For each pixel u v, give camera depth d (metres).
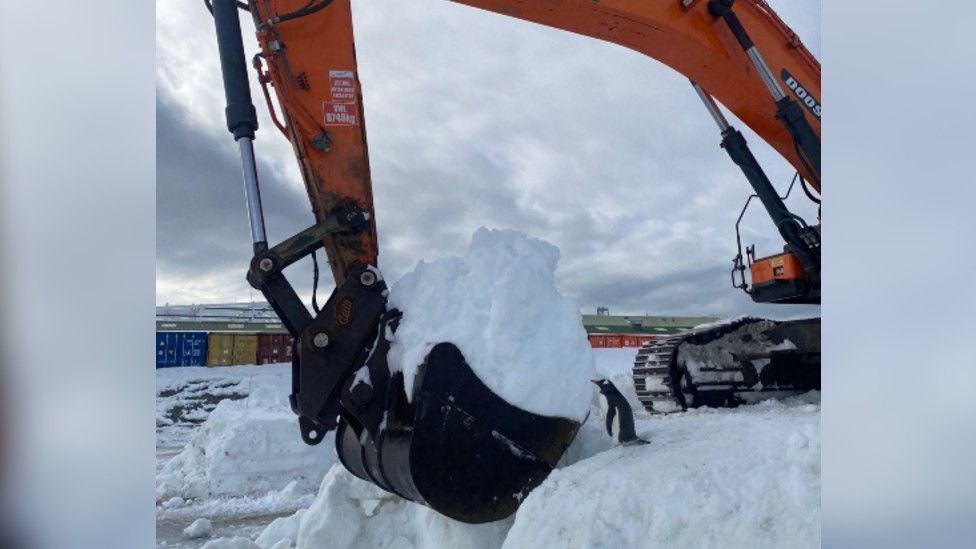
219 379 19.97
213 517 6.77
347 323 3.83
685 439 4.04
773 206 5.96
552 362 3.74
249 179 3.88
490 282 3.79
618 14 4.81
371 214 4.12
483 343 3.66
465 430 3.56
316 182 4.03
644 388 7.55
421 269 3.98
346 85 4.12
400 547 4.25
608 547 3.08
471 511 3.56
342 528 4.33
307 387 3.75
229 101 3.88
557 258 4.12
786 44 5.21
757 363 7.44
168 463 8.62
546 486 3.51
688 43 5.00
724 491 3.08
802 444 3.12
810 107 5.14
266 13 4.06
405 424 3.62
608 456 3.80
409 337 3.74
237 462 8.00
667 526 3.05
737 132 6.03
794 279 5.95
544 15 4.79
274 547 4.57
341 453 4.38
